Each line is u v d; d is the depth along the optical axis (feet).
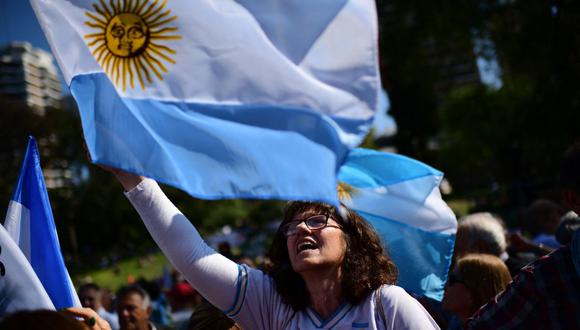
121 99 6.52
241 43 6.79
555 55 57.21
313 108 6.46
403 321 6.83
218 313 9.33
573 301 6.70
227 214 200.44
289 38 6.72
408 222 9.20
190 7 6.85
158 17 6.81
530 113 65.51
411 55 73.20
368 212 9.21
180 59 6.79
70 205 182.60
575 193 6.96
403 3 70.69
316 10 6.69
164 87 6.71
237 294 7.52
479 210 63.05
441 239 9.18
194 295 32.07
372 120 6.35
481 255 10.29
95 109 6.35
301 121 6.43
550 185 64.85
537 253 13.14
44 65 359.05
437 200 9.20
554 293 6.79
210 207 199.52
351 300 7.14
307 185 6.10
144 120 6.50
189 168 6.35
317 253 7.13
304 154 6.26
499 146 111.65
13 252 6.96
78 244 191.83
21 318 5.00
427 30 70.90
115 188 190.60
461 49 72.69
